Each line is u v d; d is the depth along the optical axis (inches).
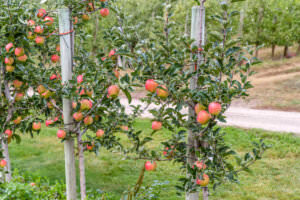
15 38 143.2
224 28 102.6
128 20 122.3
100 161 299.4
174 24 109.5
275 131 413.1
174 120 120.5
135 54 108.4
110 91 121.1
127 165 291.3
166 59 105.8
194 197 130.1
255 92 663.8
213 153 116.9
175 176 269.9
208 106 104.7
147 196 197.5
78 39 187.2
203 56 113.5
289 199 228.5
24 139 358.3
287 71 830.5
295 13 941.8
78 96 144.9
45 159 293.6
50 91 161.9
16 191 157.4
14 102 177.3
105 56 145.4
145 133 395.9
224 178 120.0
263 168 295.1
